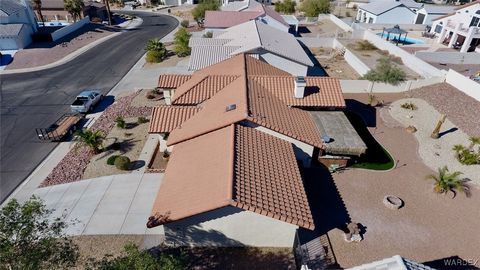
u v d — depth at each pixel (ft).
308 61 124.06
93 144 85.25
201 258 56.80
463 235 62.59
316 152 79.87
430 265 56.44
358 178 77.51
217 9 231.91
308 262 54.75
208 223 54.80
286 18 212.64
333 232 62.54
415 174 79.30
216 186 54.29
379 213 67.31
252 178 56.59
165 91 107.45
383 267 35.47
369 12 224.33
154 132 81.46
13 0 190.49
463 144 90.84
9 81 138.62
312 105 87.86
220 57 123.44
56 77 143.33
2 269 35.91
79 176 78.89
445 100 112.57
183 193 57.00
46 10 243.40
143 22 253.44
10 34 172.45
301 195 58.29
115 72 149.48
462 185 75.10
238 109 73.82
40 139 96.02
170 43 194.59
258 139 68.90
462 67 148.36
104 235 61.72
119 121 98.63
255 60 111.45
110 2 318.24
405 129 98.78
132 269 39.45
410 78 132.57
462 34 164.45
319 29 223.30
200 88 93.76
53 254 40.04
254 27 140.87
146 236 61.57
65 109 114.62
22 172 82.07
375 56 161.27
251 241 57.82
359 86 123.24
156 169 80.69
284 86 91.50
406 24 211.82
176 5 336.08
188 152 69.10
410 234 62.49
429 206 69.51
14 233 37.11
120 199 71.00
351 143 76.79
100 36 207.10
